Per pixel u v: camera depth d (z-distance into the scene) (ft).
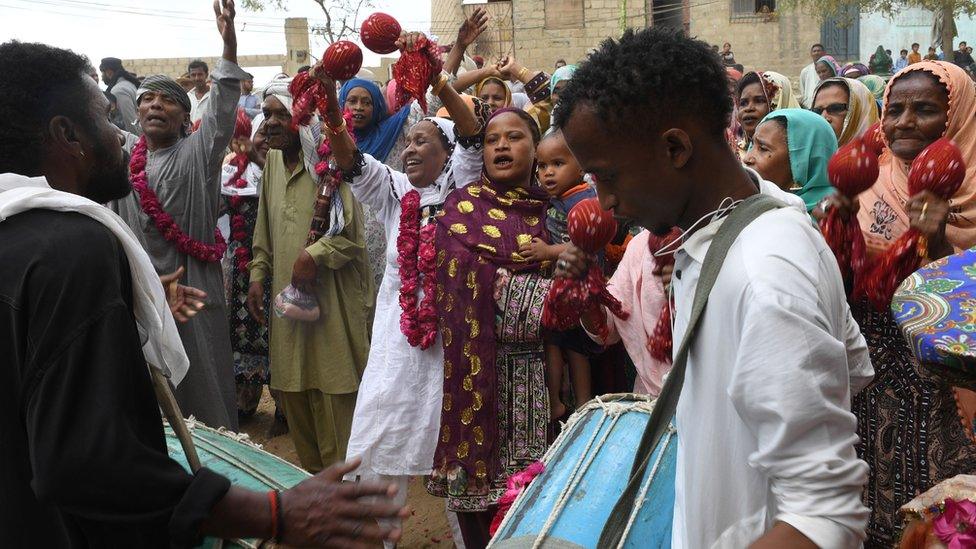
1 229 5.20
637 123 5.02
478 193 11.23
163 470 4.98
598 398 9.27
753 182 5.43
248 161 18.19
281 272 15.02
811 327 4.51
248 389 18.70
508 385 10.68
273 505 5.13
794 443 4.52
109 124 6.12
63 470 4.76
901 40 69.62
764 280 4.62
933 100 9.45
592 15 70.79
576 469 8.12
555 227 11.02
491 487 10.47
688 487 5.25
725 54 64.59
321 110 11.53
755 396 4.55
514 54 71.26
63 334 4.93
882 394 8.05
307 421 14.96
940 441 7.79
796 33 71.10
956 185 7.16
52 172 5.86
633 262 10.13
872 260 7.86
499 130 11.09
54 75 5.83
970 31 68.13
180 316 8.37
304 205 14.98
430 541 13.79
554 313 7.48
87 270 5.07
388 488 5.30
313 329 14.44
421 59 10.98
